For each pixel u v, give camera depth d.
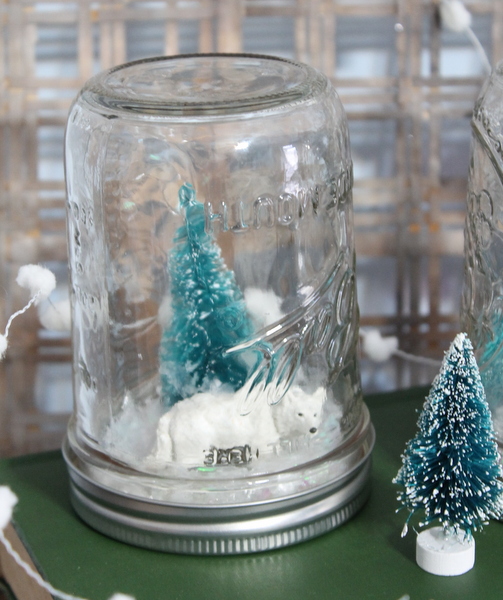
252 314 0.40
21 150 0.48
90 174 0.40
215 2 0.48
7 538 0.43
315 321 0.40
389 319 0.51
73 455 0.42
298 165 0.39
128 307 0.40
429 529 0.40
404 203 0.50
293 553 0.40
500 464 0.40
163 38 0.48
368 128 0.49
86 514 0.41
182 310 0.39
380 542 0.40
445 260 0.51
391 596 0.38
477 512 0.38
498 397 0.41
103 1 0.47
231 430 0.39
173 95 0.39
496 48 0.49
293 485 0.39
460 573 0.39
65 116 0.48
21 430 0.51
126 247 0.40
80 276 0.41
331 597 0.38
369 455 0.42
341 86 0.49
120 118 0.39
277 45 0.48
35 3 0.47
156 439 0.40
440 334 0.52
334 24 0.48
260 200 0.39
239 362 0.39
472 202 0.42
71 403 0.51
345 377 0.42
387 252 0.50
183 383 0.40
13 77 0.48
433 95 0.49
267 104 0.39
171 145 0.39
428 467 0.38
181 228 0.39
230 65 0.42
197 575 0.39
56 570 0.39
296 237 0.40
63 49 0.48
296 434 0.40
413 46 0.48
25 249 0.49
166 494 0.39
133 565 0.39
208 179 0.39
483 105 0.42
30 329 0.50
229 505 0.39
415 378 0.52
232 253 0.39
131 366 0.40
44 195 0.49
